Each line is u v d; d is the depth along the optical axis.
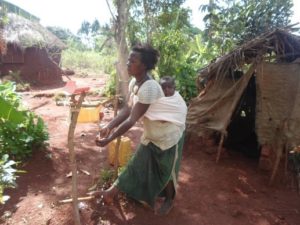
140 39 9.52
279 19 8.39
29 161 4.19
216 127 4.62
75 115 2.50
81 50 23.36
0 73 11.88
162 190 2.95
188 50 9.77
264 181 4.03
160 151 2.79
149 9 9.34
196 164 4.48
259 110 4.31
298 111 4.07
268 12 8.32
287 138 4.07
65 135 5.42
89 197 3.20
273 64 4.25
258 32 8.32
